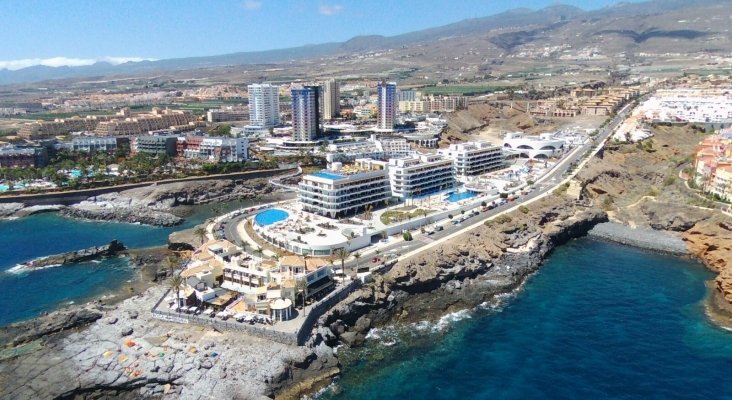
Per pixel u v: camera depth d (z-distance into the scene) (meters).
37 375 126.44
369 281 171.38
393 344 149.25
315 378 130.75
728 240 196.62
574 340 149.38
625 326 156.62
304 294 150.38
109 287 187.62
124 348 135.75
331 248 190.75
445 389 128.62
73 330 150.38
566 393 126.31
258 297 151.75
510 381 131.25
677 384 129.00
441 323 161.25
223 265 173.88
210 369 127.31
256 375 125.38
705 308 167.38
